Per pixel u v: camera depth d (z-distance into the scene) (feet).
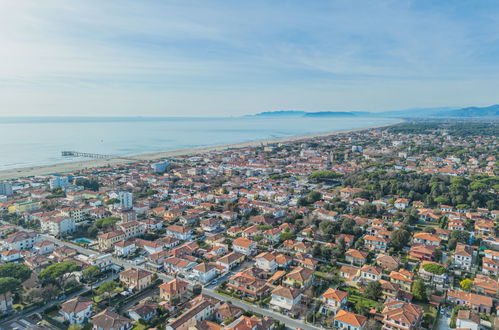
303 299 448.24
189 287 484.33
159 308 420.36
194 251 604.08
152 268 549.13
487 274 526.16
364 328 381.81
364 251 589.73
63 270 477.36
